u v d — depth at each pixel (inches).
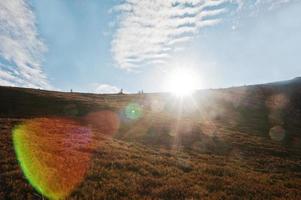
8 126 1103.0
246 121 2341.3
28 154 697.0
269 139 1658.5
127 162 746.8
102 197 487.8
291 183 791.7
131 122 1847.9
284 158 1210.6
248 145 1411.2
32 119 1482.5
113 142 1086.4
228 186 652.7
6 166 587.8
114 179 595.8
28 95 2512.3
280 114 2802.7
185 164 842.2
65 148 826.8
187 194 556.4
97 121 1752.0
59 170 608.4
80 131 1264.8
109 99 3171.8
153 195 533.0
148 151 1017.5
